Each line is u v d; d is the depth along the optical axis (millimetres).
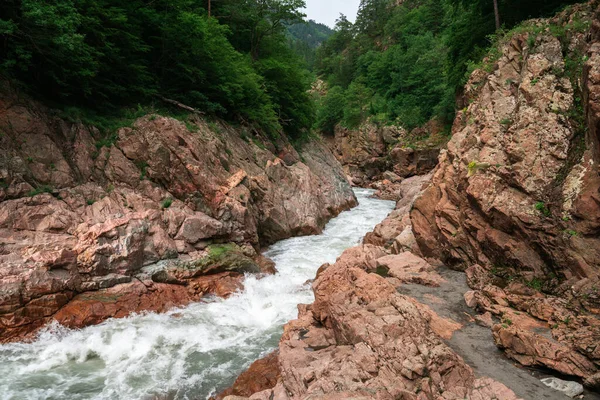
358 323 7922
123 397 8180
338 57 85375
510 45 13469
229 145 20953
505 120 11906
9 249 10953
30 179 12727
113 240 12695
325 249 19609
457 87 23797
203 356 9844
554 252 9367
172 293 12836
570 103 10602
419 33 62781
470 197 11594
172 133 16766
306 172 26328
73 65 14484
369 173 53750
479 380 6594
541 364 6930
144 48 18125
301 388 6766
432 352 6785
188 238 14680
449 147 14750
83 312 11000
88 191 13953
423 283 11406
